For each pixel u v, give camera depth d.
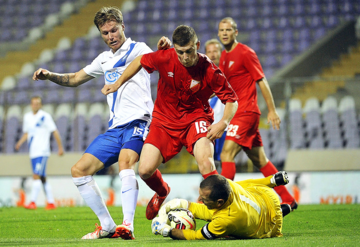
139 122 16.17
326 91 51.25
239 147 20.98
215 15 68.81
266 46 62.97
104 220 15.67
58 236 17.05
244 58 20.84
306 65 59.94
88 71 17.08
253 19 66.81
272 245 12.06
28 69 67.00
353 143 46.69
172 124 15.78
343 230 17.12
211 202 12.99
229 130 21.00
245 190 14.09
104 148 15.85
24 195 39.06
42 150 34.47
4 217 25.58
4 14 76.25
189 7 70.38
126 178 15.32
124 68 16.48
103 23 16.20
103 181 37.25
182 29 13.90
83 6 75.69
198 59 14.85
